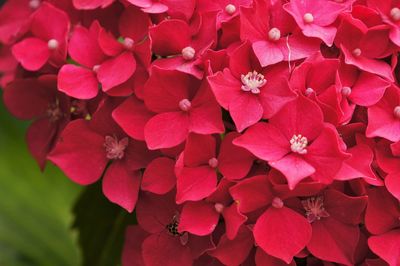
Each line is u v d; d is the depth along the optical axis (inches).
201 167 13.5
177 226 13.8
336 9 13.7
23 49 14.8
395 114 13.5
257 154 12.9
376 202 13.5
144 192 14.0
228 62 13.5
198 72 13.4
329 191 13.3
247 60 13.6
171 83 13.5
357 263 13.7
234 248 13.5
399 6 14.1
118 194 13.9
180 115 13.6
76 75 14.1
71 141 14.1
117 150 14.0
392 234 13.4
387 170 13.3
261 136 13.1
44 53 14.7
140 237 14.4
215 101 13.3
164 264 13.8
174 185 13.5
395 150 13.3
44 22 14.8
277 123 13.2
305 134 13.2
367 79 13.7
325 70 13.4
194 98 13.6
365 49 13.9
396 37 13.7
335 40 13.8
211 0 14.0
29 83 15.0
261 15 13.7
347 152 13.3
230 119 14.2
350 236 13.4
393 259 13.2
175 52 14.0
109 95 14.0
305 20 13.6
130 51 14.0
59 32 14.7
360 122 13.6
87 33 14.4
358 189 13.3
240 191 13.1
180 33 13.7
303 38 13.6
